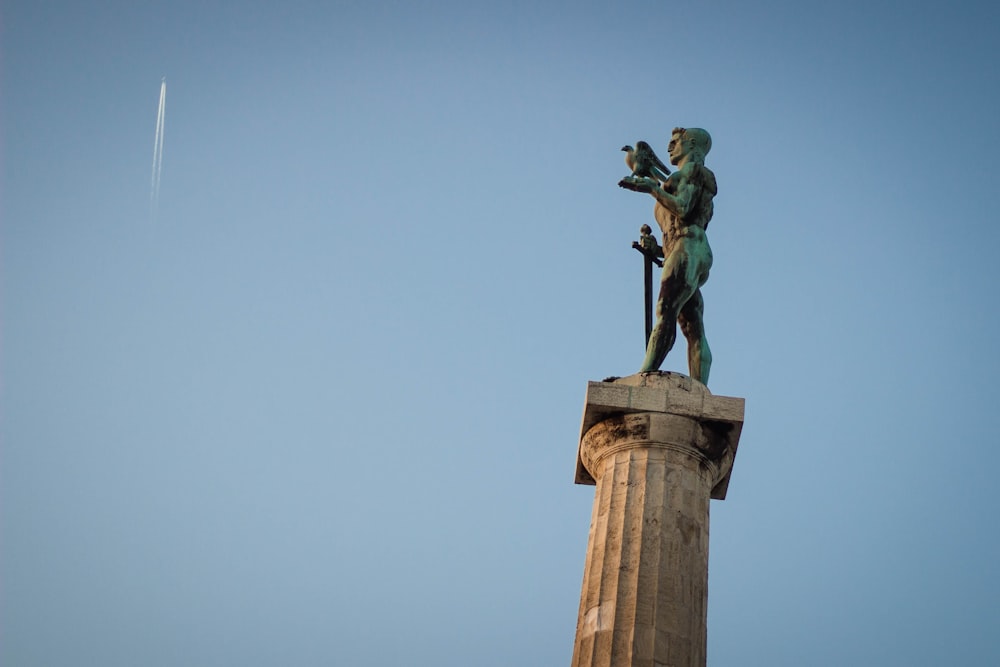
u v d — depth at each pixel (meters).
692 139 38.03
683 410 33.66
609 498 32.88
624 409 33.75
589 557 32.47
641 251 38.41
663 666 29.84
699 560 32.09
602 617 30.86
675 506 32.41
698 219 37.06
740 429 33.81
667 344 35.38
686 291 35.91
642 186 37.19
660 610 30.66
